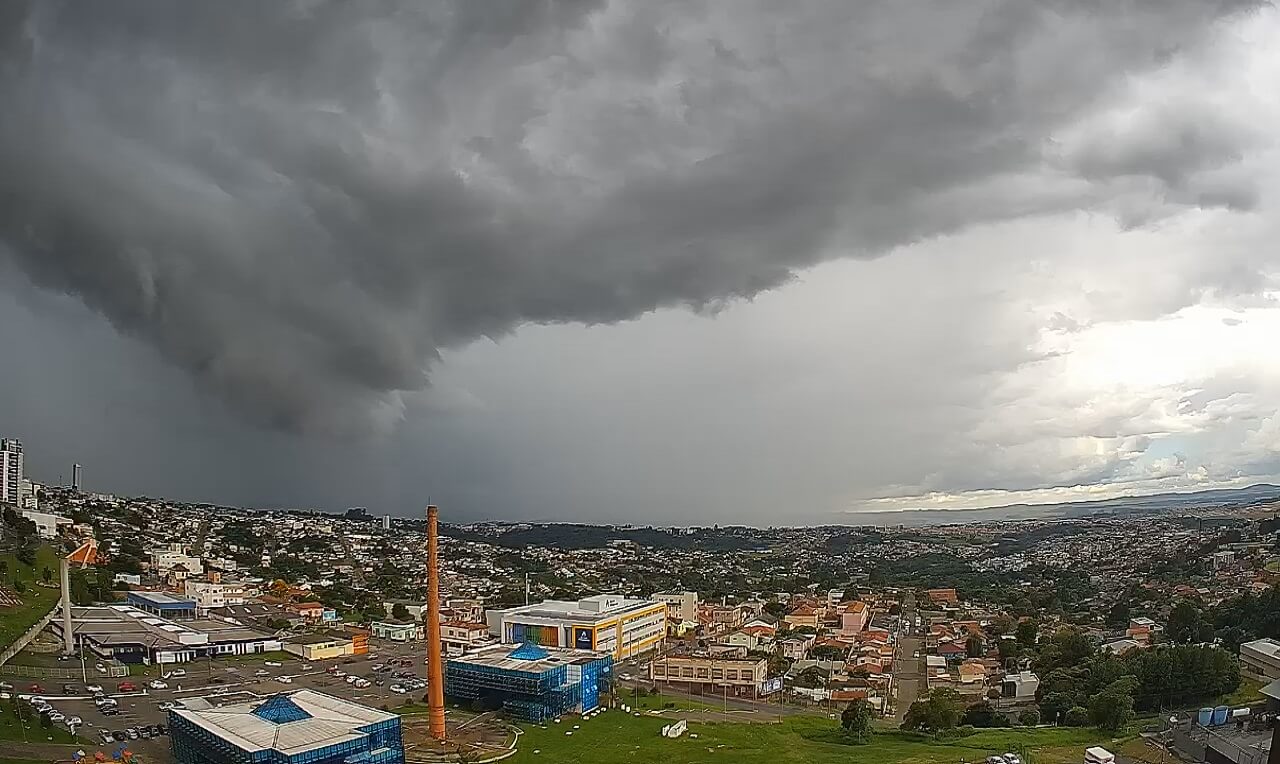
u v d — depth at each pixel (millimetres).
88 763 114562
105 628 199500
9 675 161000
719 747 135250
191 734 120562
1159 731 135375
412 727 146250
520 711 153750
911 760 125375
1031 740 136375
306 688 172125
